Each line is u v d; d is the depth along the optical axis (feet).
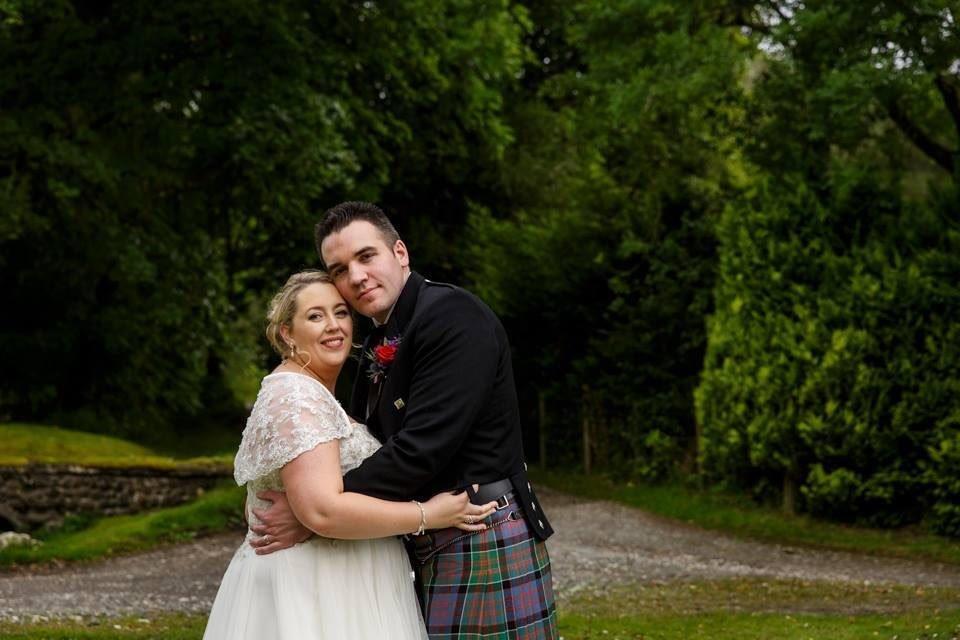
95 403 52.75
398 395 9.32
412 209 61.87
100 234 43.06
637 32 36.99
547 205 60.13
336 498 8.57
